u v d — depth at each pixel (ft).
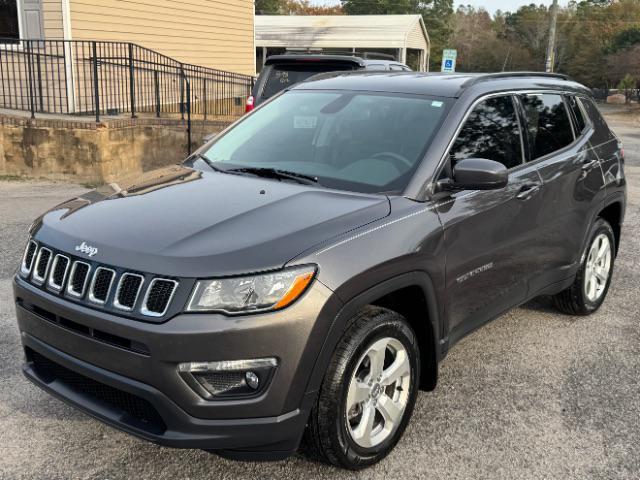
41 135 35.42
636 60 169.37
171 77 54.44
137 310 8.80
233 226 9.65
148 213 10.29
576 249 16.01
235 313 8.66
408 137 12.17
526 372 14.24
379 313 10.09
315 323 8.96
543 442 11.49
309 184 11.68
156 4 51.65
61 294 9.61
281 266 8.89
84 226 10.11
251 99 32.14
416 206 10.94
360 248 9.64
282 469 10.46
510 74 14.87
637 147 65.87
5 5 43.29
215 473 10.34
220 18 60.64
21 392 12.62
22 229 24.62
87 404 9.60
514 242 13.26
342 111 13.47
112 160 35.86
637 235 27.09
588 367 14.56
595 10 283.79
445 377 13.92
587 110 17.26
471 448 11.25
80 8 43.73
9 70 43.34
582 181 15.75
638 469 10.78
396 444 11.05
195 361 8.59
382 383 10.45
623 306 18.60
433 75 14.35
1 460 10.45
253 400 8.83
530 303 18.67
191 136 41.24
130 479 10.12
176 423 8.80
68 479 10.06
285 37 122.11
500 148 13.30
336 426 9.60
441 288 11.19
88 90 44.62
